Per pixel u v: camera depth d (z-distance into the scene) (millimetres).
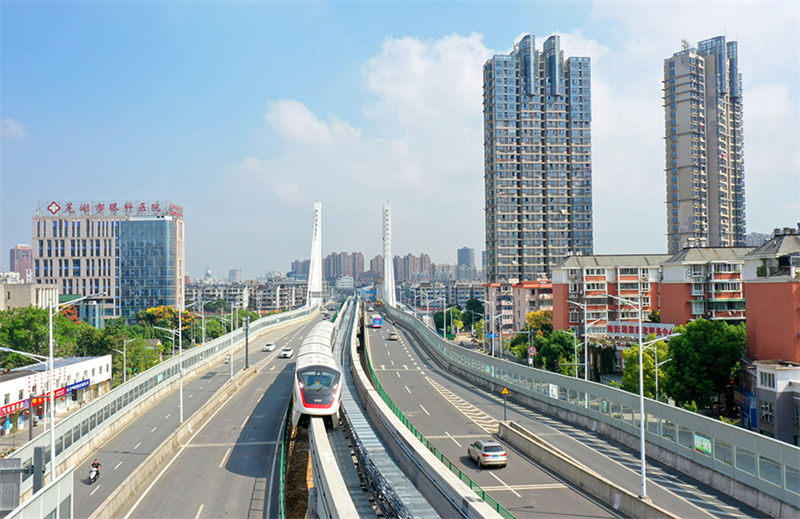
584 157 186125
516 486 33250
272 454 43594
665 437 38625
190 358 83188
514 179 182375
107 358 83438
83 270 184000
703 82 173125
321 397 43281
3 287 119875
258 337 135125
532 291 147125
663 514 25812
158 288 184125
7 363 85000
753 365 55188
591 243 184000
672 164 174125
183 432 48906
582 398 50469
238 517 31047
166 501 33656
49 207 185375
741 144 181500
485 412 56625
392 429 39750
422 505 29625
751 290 61219
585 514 28656
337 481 24969
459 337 173625
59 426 41562
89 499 35219
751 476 30406
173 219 190000
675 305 93375
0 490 24703
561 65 188125
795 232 60188
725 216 173000
